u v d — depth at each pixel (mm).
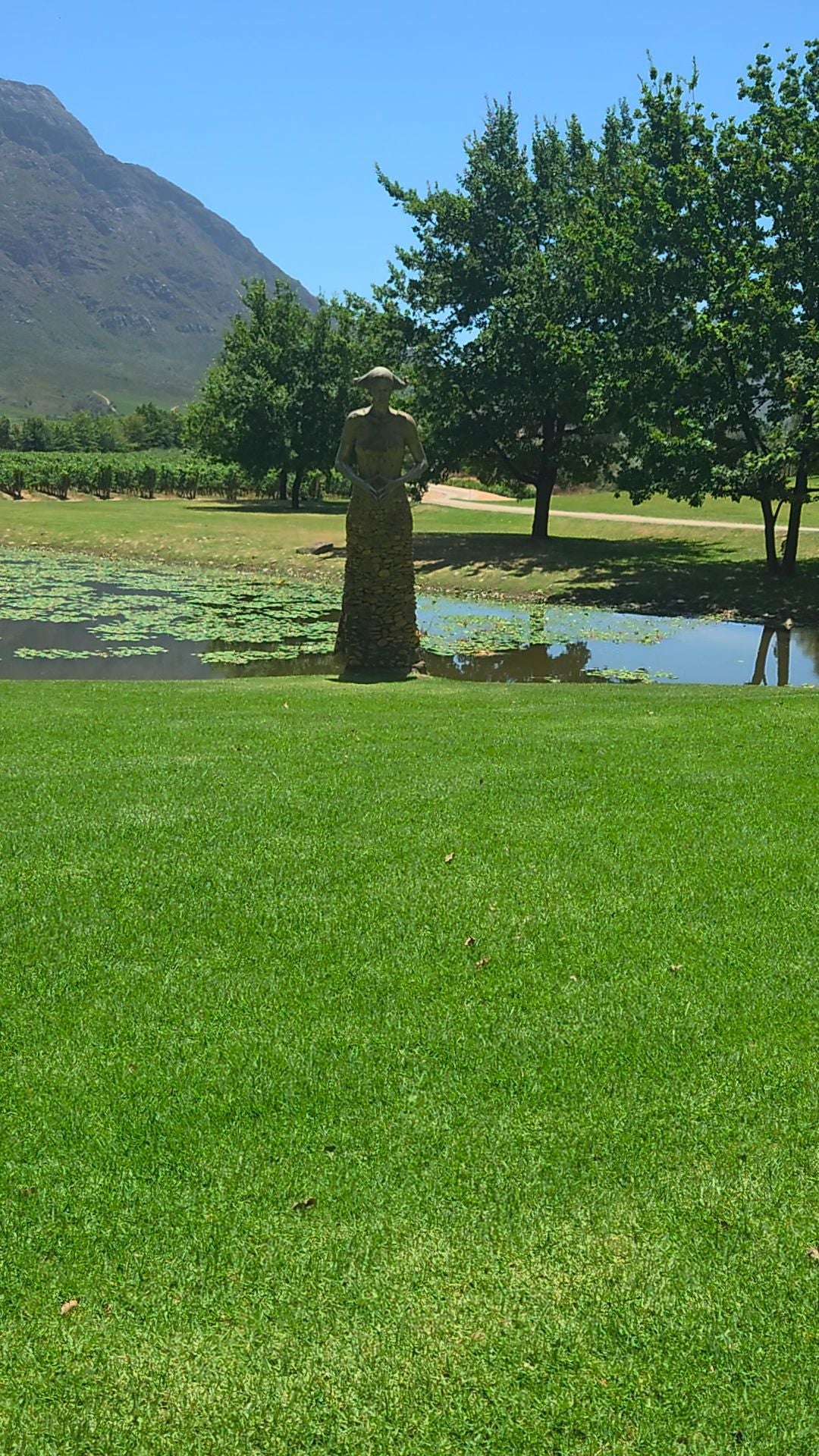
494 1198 3393
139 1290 3057
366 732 8977
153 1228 3270
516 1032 4246
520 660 18078
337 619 22016
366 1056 4094
